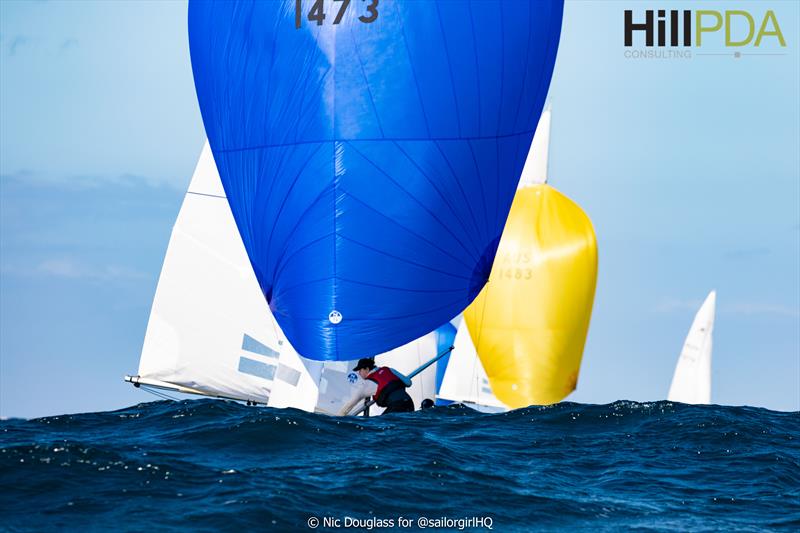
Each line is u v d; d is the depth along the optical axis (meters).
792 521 29.06
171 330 67.62
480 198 52.47
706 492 32.28
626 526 28.03
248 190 52.72
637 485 32.91
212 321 67.25
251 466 31.94
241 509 26.95
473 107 51.44
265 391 66.75
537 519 28.45
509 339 95.56
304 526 26.25
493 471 33.34
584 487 32.31
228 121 53.00
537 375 95.25
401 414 46.03
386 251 50.84
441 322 52.62
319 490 29.39
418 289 51.59
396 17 50.16
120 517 26.34
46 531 25.27
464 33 50.91
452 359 97.06
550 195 97.25
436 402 97.06
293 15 50.66
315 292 50.94
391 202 50.66
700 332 105.06
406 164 50.59
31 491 28.28
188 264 67.50
